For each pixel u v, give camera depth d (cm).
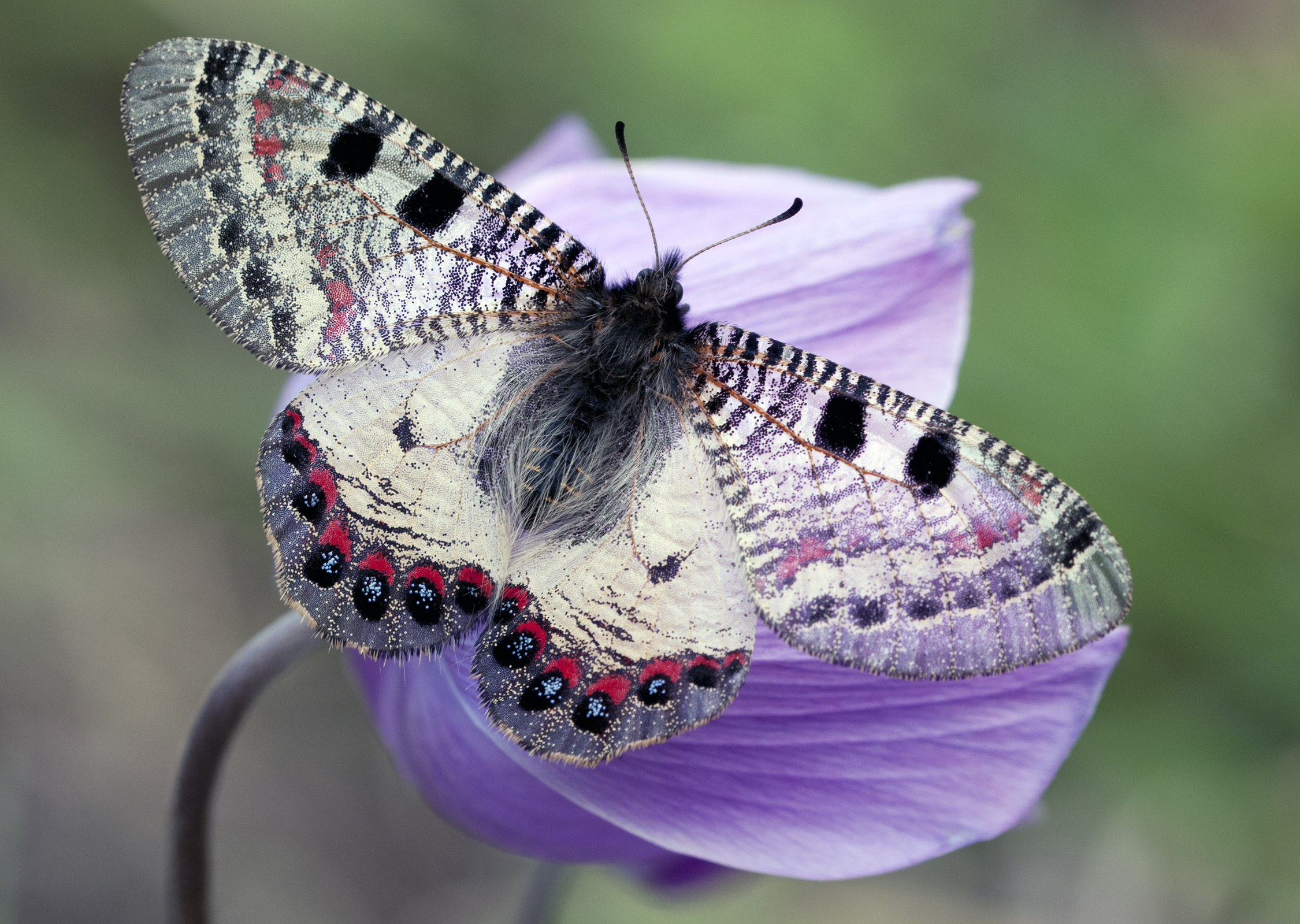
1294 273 41
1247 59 47
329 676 42
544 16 42
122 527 41
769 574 24
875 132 42
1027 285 41
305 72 24
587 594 24
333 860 40
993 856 40
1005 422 39
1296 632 38
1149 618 39
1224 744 38
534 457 24
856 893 40
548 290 25
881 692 24
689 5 42
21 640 40
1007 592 24
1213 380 40
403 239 24
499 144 43
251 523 42
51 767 39
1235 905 38
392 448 24
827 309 25
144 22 40
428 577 24
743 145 42
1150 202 42
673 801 24
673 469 24
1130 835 39
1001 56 43
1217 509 39
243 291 24
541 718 24
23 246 41
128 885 38
